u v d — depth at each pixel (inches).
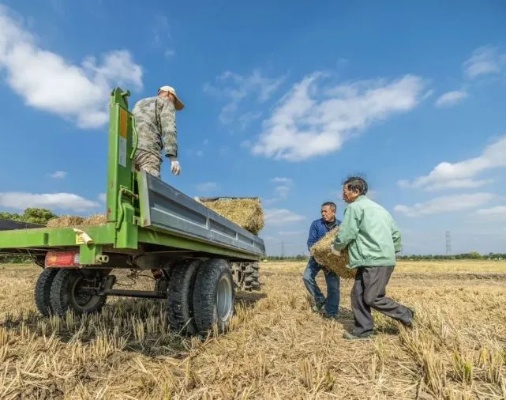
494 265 1063.0
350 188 156.6
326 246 177.0
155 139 164.2
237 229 191.9
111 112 99.0
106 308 193.2
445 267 934.4
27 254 148.7
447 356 116.6
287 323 170.4
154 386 93.9
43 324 142.5
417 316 159.8
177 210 118.8
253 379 97.2
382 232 144.7
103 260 100.0
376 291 142.6
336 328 161.2
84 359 110.6
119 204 96.1
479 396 88.9
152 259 143.7
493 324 169.6
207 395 88.3
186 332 141.0
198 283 141.6
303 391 90.7
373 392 91.1
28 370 100.8
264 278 540.4
